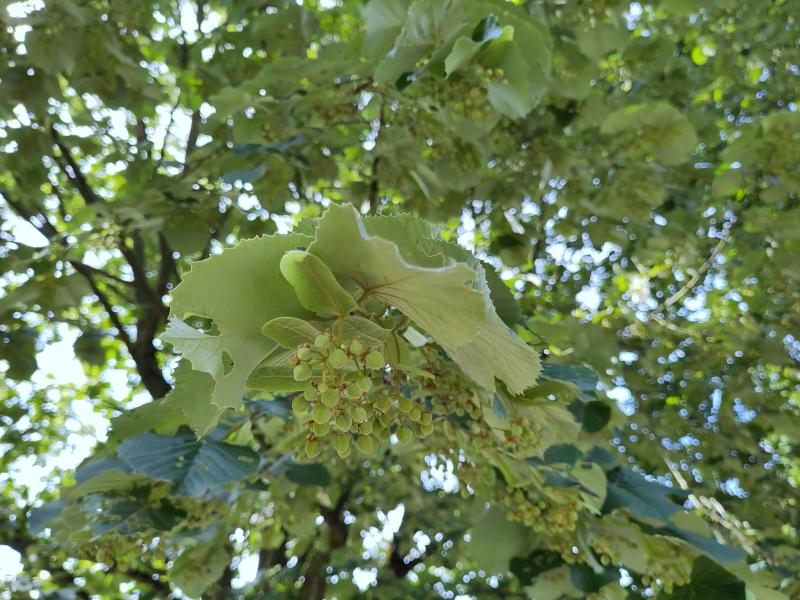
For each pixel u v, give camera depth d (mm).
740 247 6332
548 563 3295
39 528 3027
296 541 6930
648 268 6988
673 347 5863
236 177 4109
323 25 6754
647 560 2961
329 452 4344
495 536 3395
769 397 6176
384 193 6020
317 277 1240
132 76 4844
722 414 6250
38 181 5758
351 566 6645
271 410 2760
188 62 6238
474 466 2801
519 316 2201
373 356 1282
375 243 1147
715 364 6055
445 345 1385
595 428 3086
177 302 1254
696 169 6734
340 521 7039
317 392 1323
